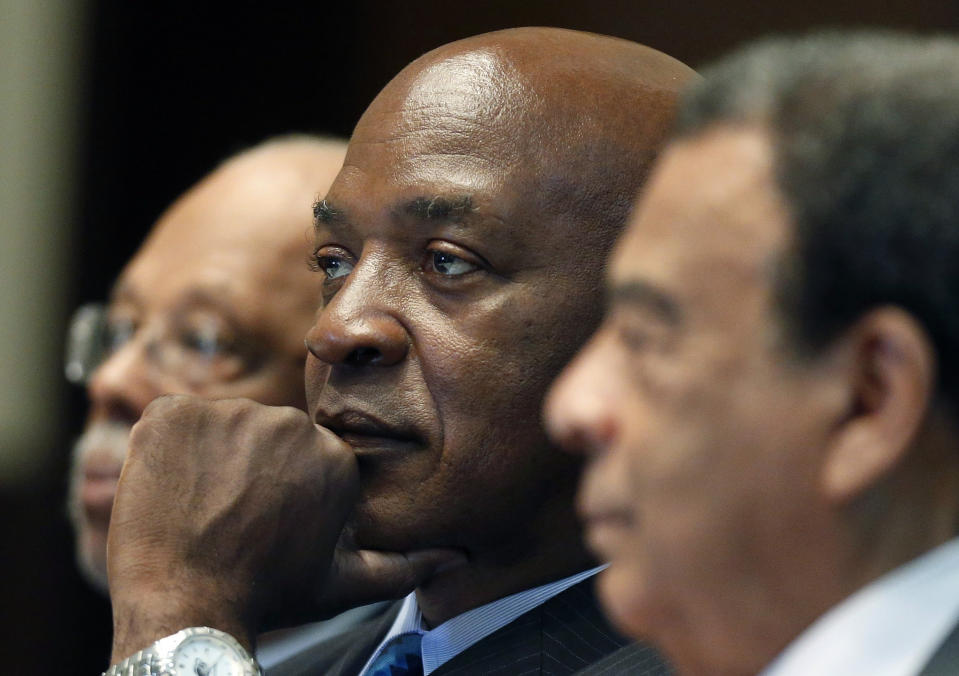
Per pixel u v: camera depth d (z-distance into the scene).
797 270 2.44
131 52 12.96
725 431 2.48
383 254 4.39
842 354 2.44
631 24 10.35
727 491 2.50
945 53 2.55
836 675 2.40
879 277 2.41
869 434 2.42
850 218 2.42
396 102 4.55
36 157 13.12
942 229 2.39
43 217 13.08
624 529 2.62
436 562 4.41
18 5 13.20
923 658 2.37
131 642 4.07
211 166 12.72
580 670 4.16
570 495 4.36
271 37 12.55
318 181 7.12
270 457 4.29
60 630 12.71
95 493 7.24
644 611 2.62
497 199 4.28
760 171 2.50
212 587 4.17
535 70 4.47
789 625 2.54
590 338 4.32
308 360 4.63
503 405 4.25
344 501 4.33
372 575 4.34
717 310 2.49
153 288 7.11
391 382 4.31
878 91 2.48
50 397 13.01
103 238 12.97
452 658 4.36
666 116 4.53
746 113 2.57
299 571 4.27
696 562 2.54
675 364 2.52
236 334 6.87
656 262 2.55
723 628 2.57
